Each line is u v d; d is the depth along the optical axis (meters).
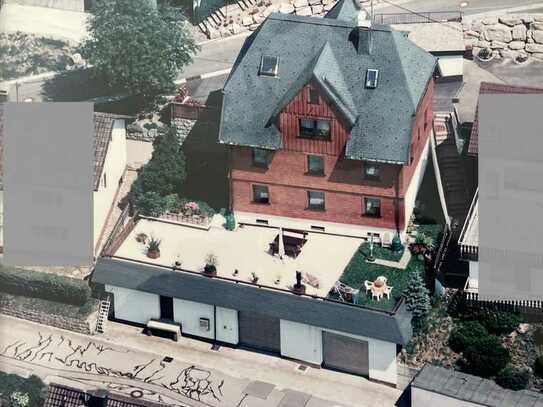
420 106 116.94
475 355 108.38
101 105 133.75
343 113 113.94
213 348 116.06
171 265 116.88
